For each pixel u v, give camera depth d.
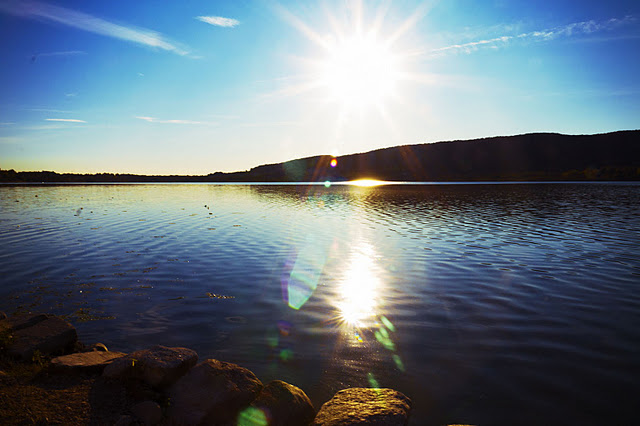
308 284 12.55
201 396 5.44
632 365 7.05
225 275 13.63
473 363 7.23
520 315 9.67
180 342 8.15
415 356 7.56
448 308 10.27
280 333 8.66
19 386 5.61
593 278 12.90
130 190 90.31
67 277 13.24
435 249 18.06
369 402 5.55
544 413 5.73
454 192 70.44
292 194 70.19
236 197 61.69
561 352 7.61
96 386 5.74
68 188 100.12
